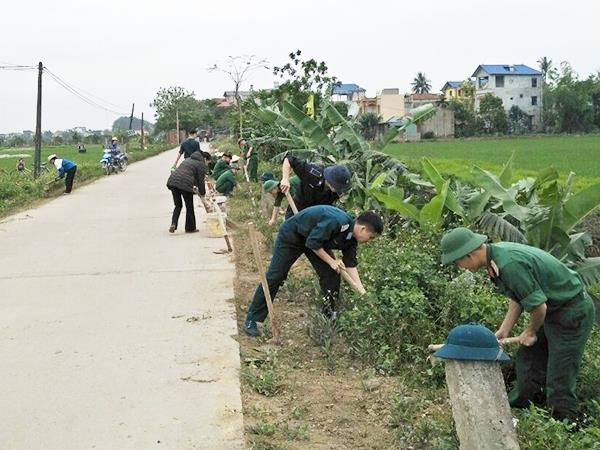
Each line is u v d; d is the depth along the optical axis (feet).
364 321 21.25
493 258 16.12
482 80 285.64
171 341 22.13
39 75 89.86
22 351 21.49
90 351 21.34
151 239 41.29
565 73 269.23
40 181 75.56
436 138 219.20
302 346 22.07
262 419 16.78
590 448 14.47
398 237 32.07
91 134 329.93
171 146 242.58
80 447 15.26
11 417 16.79
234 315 24.90
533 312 15.90
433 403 17.58
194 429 16.02
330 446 15.39
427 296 22.79
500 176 35.19
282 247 22.71
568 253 26.45
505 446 12.47
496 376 12.70
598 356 19.27
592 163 85.87
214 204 41.88
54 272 32.58
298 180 30.91
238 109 108.58
